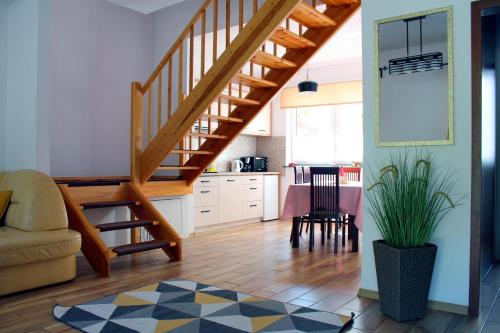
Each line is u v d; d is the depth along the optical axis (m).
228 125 4.86
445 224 2.83
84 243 3.82
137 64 5.84
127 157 5.76
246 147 7.88
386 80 3.06
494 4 2.66
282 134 7.81
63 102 5.02
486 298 3.11
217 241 5.33
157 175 5.78
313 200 4.75
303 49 4.37
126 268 3.92
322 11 4.60
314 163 7.74
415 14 2.95
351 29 5.21
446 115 2.83
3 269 2.99
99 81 5.40
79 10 5.16
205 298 3.00
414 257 2.59
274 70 4.54
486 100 3.67
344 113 7.49
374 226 3.10
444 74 2.84
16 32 4.61
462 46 2.78
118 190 4.55
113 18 5.54
